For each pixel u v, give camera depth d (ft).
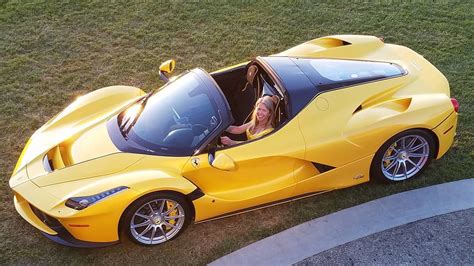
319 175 16.38
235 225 16.29
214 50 26.14
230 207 15.79
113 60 25.46
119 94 19.03
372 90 17.07
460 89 22.58
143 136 15.76
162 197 14.58
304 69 17.20
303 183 16.31
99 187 14.23
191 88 16.72
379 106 16.74
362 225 15.90
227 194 16.05
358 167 16.61
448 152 18.92
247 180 16.11
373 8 29.76
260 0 30.42
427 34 27.12
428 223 15.85
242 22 28.45
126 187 14.14
